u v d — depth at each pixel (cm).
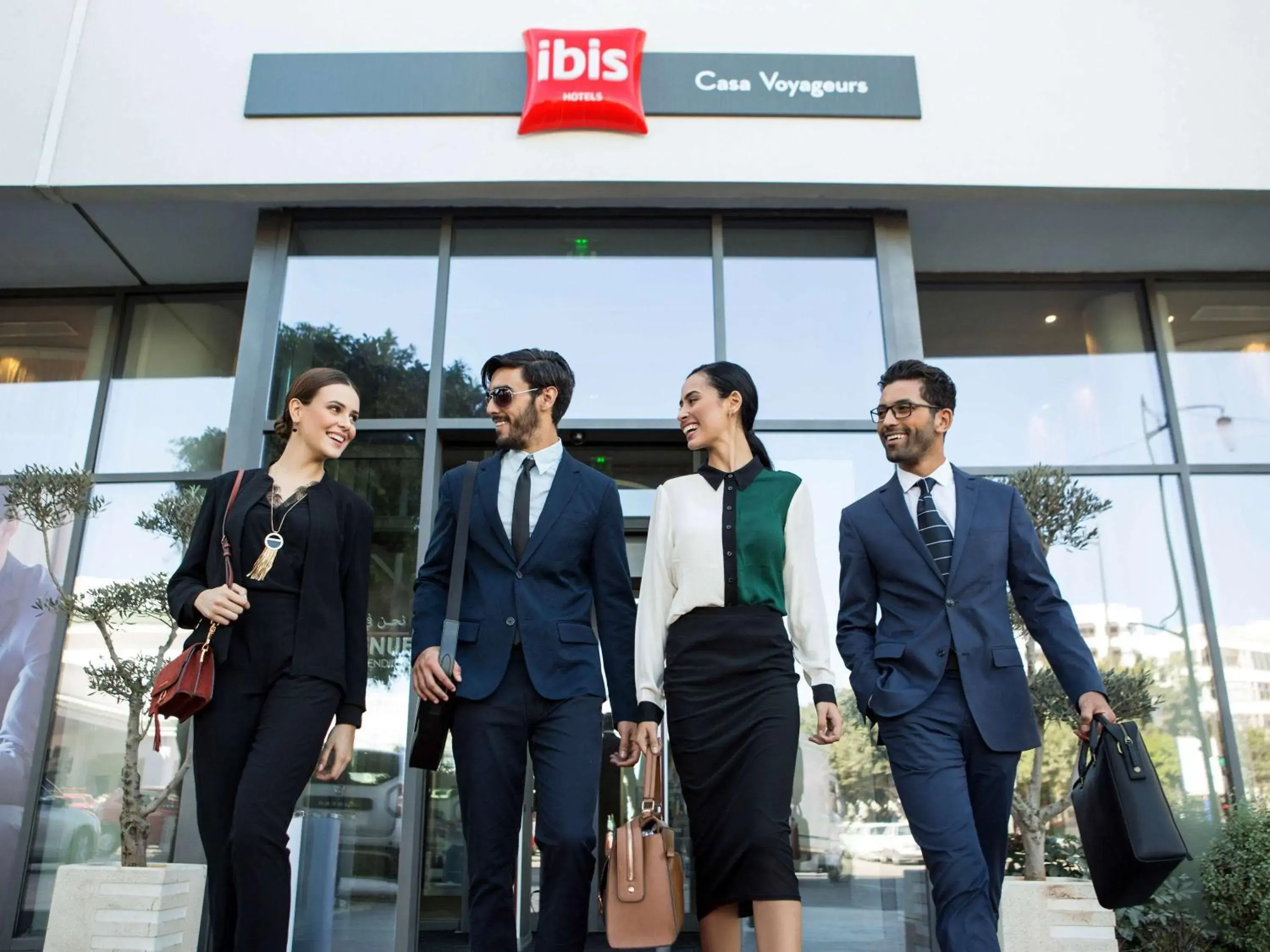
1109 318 597
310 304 498
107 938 369
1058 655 253
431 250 509
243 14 512
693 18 512
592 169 491
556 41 502
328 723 237
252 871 214
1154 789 227
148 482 568
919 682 250
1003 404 582
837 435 482
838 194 500
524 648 243
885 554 269
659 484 516
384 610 454
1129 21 520
